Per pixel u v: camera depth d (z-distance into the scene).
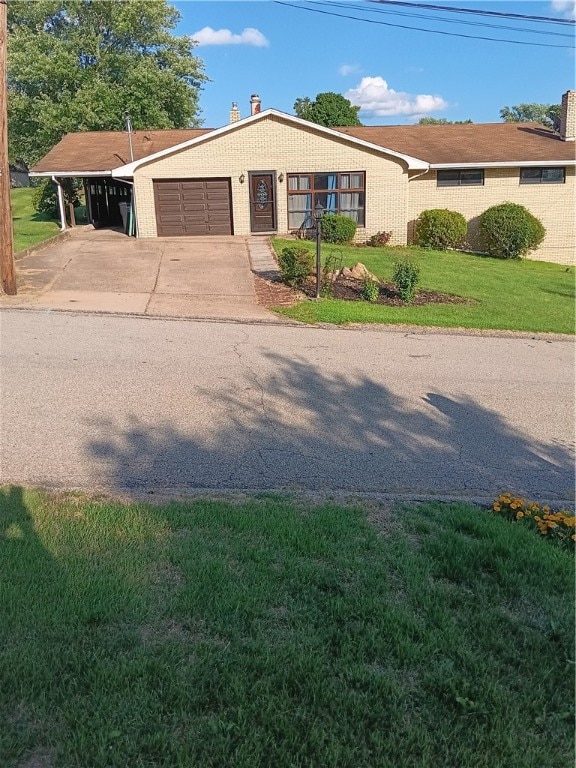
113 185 26.45
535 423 6.78
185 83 39.59
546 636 3.03
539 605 3.29
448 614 3.12
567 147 22.88
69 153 24.50
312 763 2.23
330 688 2.59
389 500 4.56
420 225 21.92
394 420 6.62
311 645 2.84
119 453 5.29
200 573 3.33
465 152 22.64
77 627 2.87
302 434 6.03
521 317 12.49
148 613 3.01
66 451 5.27
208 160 20.88
